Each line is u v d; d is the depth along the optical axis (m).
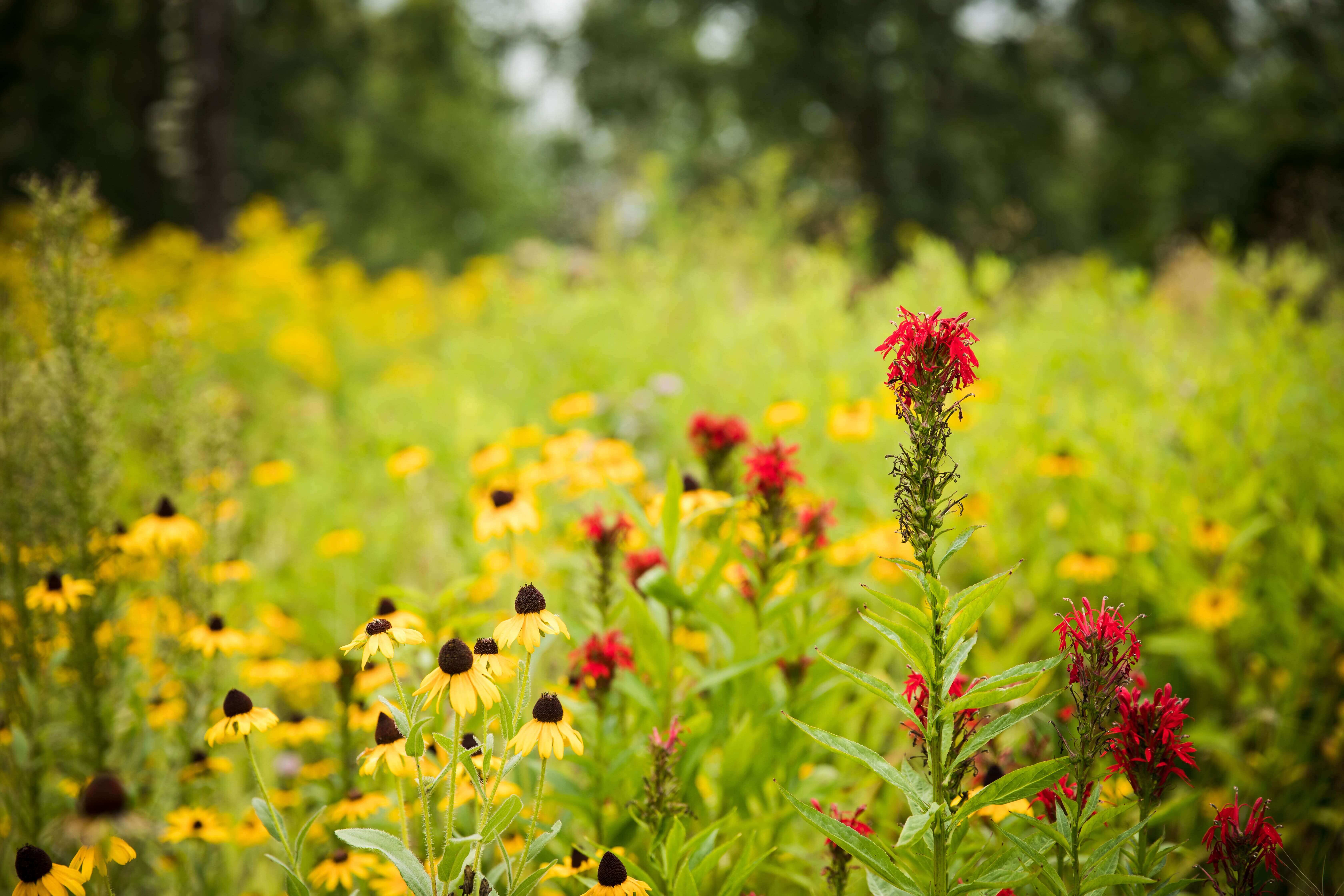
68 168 3.12
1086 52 23.33
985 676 1.62
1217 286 5.19
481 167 30.84
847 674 1.62
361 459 5.58
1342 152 11.66
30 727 2.63
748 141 24.72
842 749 1.64
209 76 14.92
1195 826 2.75
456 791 2.14
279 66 23.84
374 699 2.66
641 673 2.66
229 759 2.96
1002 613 3.69
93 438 2.96
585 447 3.79
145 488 4.24
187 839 2.42
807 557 2.59
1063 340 5.34
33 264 3.04
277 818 1.75
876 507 3.98
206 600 3.15
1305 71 21.42
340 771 2.60
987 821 2.16
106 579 2.96
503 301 7.09
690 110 25.67
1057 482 4.37
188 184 15.02
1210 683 3.55
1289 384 4.05
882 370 5.00
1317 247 6.25
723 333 5.87
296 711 3.39
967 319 1.55
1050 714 2.34
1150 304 5.36
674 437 4.99
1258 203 11.77
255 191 26.14
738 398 5.07
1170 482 3.84
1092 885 1.56
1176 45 22.53
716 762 2.59
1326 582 3.35
